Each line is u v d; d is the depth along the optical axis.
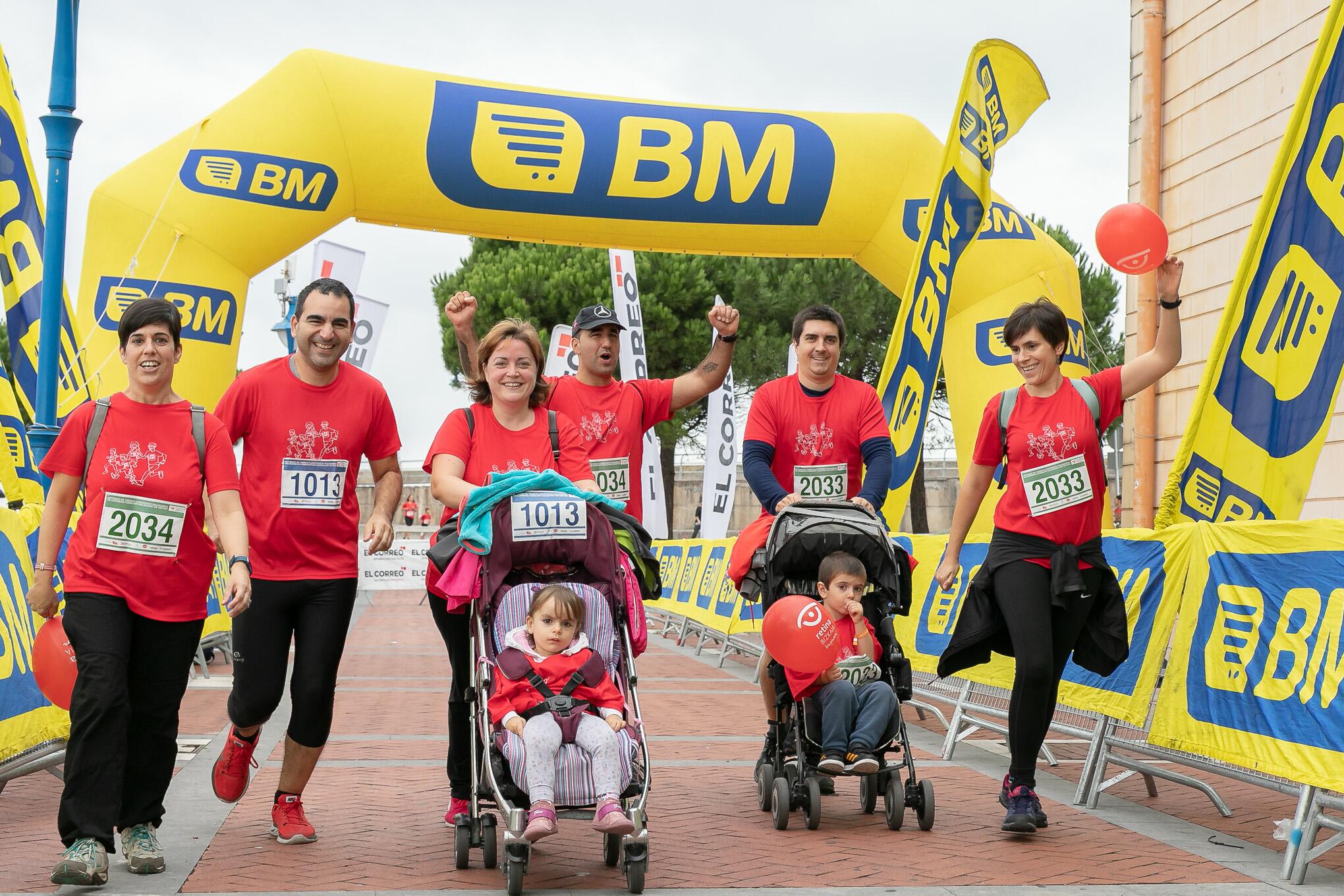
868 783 5.97
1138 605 6.37
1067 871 4.84
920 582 9.76
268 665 5.12
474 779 4.82
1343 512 11.87
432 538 5.33
